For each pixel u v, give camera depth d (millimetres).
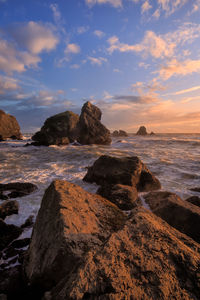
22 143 28531
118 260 1371
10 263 3070
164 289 1188
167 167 11477
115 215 3326
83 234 2438
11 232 3936
